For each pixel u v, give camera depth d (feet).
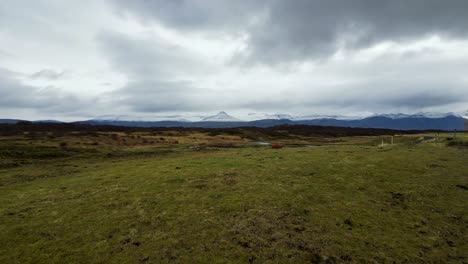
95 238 40.50
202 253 35.73
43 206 55.16
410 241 39.58
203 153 162.81
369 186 63.87
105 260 34.65
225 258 34.58
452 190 61.16
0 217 49.62
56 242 39.60
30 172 106.32
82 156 164.35
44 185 75.41
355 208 51.06
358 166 82.89
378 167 81.00
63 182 78.13
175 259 34.47
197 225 43.88
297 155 107.65
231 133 471.21
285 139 451.53
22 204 57.21
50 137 274.98
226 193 59.31
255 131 531.50
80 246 38.29
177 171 82.74
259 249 36.58
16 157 153.48
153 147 229.45
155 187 65.77
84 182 75.82
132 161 130.11
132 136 326.85
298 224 44.06
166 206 52.49
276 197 56.24
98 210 51.60
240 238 39.40
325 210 49.98
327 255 35.45
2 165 124.67
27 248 38.06
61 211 51.72
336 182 67.15
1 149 170.09
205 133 453.58
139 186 67.56
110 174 86.38
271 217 46.44
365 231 42.24
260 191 60.29
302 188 62.44
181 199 56.24
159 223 44.98
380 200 55.52
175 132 440.45
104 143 246.47
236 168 84.17
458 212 49.90
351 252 36.32
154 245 37.91
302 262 33.86
